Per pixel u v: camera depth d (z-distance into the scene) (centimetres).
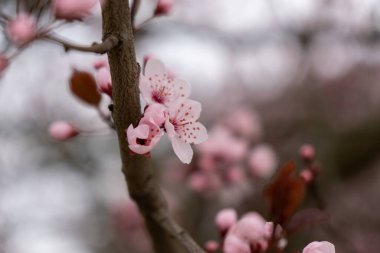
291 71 111
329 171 85
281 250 40
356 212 85
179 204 76
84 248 87
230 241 40
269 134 95
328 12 91
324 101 105
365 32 90
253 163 66
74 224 86
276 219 39
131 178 40
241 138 76
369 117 92
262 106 108
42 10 34
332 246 36
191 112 37
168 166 80
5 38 35
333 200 82
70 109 87
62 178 85
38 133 84
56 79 88
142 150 35
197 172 65
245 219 40
